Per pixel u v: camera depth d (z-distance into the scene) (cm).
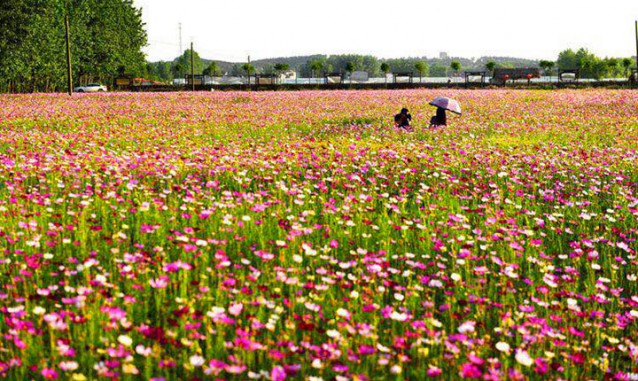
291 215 764
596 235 771
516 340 457
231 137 1741
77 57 6938
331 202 848
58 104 3184
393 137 1741
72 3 6944
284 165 1157
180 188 880
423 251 674
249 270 576
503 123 2175
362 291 526
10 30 5616
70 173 970
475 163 1241
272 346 418
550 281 547
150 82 9044
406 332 437
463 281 593
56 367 373
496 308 530
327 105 3191
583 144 1633
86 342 403
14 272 518
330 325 464
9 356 387
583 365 438
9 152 1206
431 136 1786
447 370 411
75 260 529
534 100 3522
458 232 740
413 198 948
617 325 501
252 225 692
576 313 509
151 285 490
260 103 3391
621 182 1075
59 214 695
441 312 515
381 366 399
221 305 477
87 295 459
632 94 4000
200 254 570
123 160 1123
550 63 7962
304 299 482
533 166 1206
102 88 7062
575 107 3003
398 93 4469
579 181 1114
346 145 1520
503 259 660
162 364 368
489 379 370
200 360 366
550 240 755
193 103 3406
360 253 609
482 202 954
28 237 603
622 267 677
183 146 1474
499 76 6775
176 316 447
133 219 721
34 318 438
